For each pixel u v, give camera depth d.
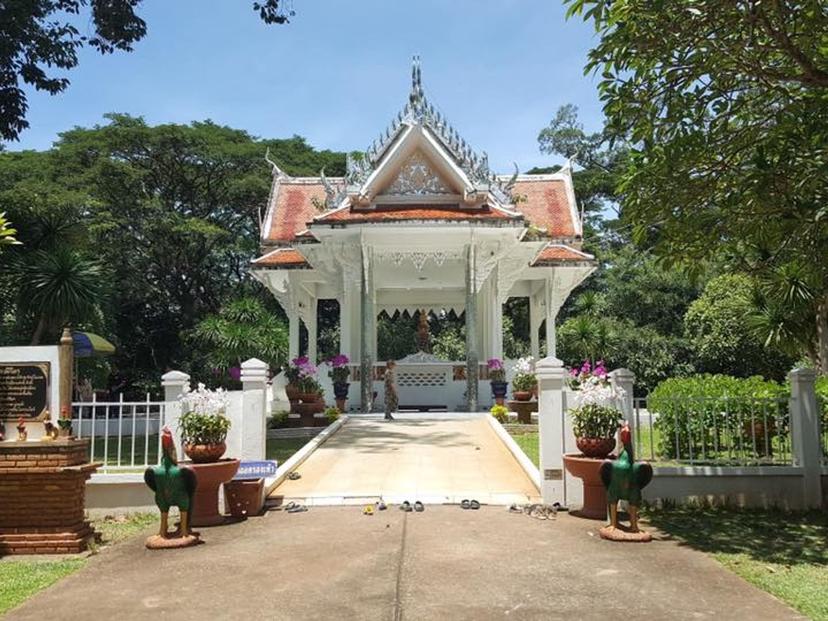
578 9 8.72
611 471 8.44
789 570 7.11
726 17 8.37
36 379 8.66
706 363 29.47
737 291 28.08
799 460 10.34
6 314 22.28
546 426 10.22
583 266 24.81
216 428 9.45
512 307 45.59
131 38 17.09
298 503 10.36
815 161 8.38
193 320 43.47
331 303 48.44
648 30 8.52
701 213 9.59
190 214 43.75
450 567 7.09
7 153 40.66
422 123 20.83
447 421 18.38
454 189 21.09
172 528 9.20
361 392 20.78
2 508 8.30
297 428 18.53
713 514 9.81
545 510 9.78
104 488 10.25
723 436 11.92
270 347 29.45
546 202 28.09
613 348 32.12
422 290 29.00
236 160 42.12
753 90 9.85
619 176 10.13
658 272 34.88
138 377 41.44
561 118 49.69
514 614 5.76
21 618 5.90
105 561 7.71
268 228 27.58
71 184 37.66
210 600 6.23
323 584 6.59
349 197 20.81
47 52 16.23
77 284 19.20
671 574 6.91
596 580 6.69
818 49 8.88
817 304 15.20
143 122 41.19
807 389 10.41
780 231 9.23
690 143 8.78
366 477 11.80
